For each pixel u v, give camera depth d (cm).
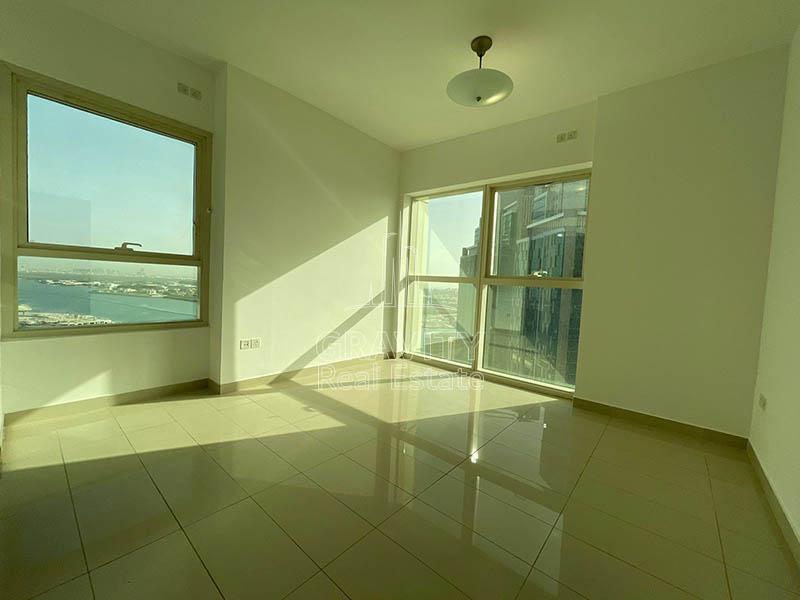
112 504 168
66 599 120
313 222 389
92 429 243
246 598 123
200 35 272
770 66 250
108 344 278
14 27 226
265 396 326
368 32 261
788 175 225
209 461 211
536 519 172
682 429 282
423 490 192
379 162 464
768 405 221
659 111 293
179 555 140
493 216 435
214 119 321
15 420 241
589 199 329
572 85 311
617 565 145
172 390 315
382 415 297
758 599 132
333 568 137
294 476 200
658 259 293
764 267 251
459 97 265
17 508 162
